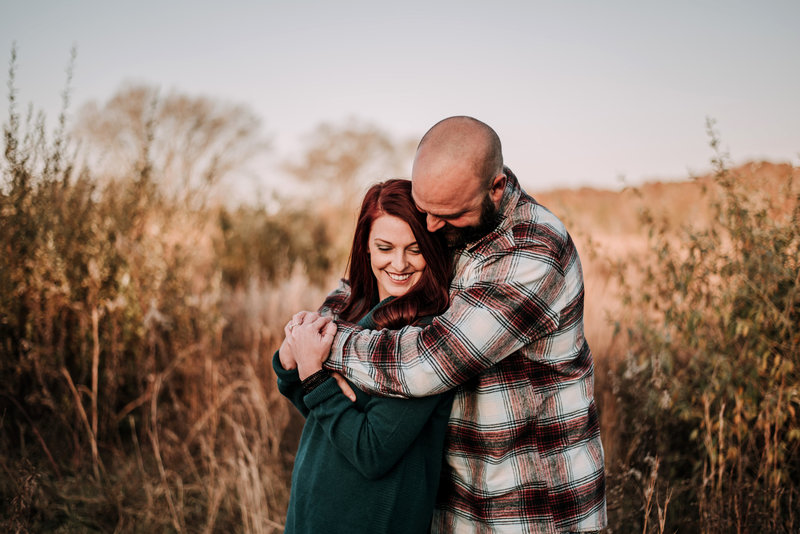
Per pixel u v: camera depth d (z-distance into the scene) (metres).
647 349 2.58
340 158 21.98
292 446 3.16
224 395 2.98
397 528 1.19
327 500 1.21
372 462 1.16
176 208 3.59
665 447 2.43
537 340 1.27
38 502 2.34
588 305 3.57
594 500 1.36
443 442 1.28
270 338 3.92
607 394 2.75
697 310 2.20
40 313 2.80
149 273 3.23
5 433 2.62
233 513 2.47
